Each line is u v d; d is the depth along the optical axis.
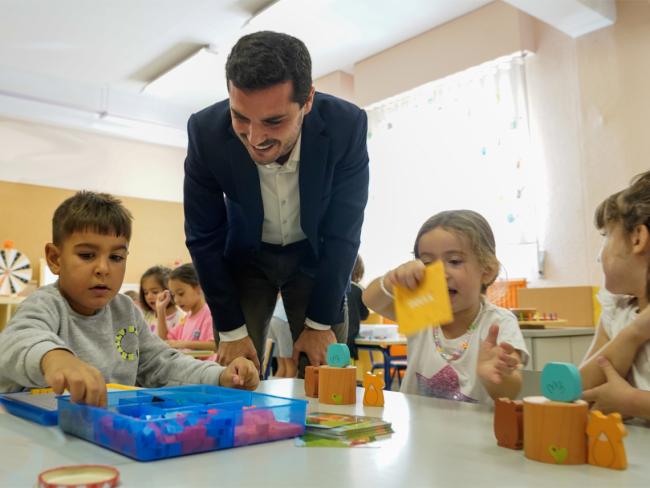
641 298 0.93
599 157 3.50
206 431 0.52
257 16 4.02
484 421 0.69
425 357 1.21
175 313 3.45
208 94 5.61
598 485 0.43
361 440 0.57
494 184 3.97
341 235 1.38
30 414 0.67
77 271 1.05
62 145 5.43
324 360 1.37
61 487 0.37
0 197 4.99
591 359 0.89
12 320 0.95
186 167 1.40
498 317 1.15
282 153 1.17
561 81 3.72
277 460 0.49
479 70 4.09
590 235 3.51
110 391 0.73
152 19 4.12
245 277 1.54
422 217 4.39
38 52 4.66
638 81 3.36
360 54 4.77
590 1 3.33
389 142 4.65
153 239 5.79
